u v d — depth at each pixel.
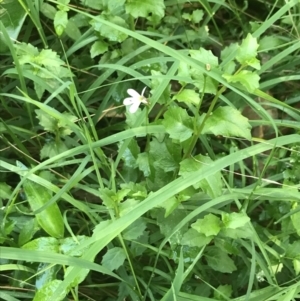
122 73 0.33
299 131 0.33
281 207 0.31
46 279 0.26
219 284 0.31
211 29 0.41
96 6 0.33
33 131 0.33
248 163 0.35
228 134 0.25
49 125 0.31
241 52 0.23
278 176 0.32
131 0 0.31
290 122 0.33
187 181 0.25
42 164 0.27
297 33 0.37
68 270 0.24
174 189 0.25
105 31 0.32
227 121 0.25
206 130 0.26
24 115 0.35
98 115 0.34
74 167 0.34
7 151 0.34
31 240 0.28
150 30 0.36
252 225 0.29
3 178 0.33
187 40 0.36
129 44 0.34
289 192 0.28
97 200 0.33
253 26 0.36
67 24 0.34
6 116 0.35
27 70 0.29
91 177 0.32
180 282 0.25
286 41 0.37
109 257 0.27
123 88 0.34
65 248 0.26
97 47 0.33
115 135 0.28
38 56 0.30
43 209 0.26
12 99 0.35
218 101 0.36
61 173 0.34
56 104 0.35
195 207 0.29
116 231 0.24
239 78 0.23
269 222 0.34
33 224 0.27
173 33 0.37
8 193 0.30
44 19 0.36
